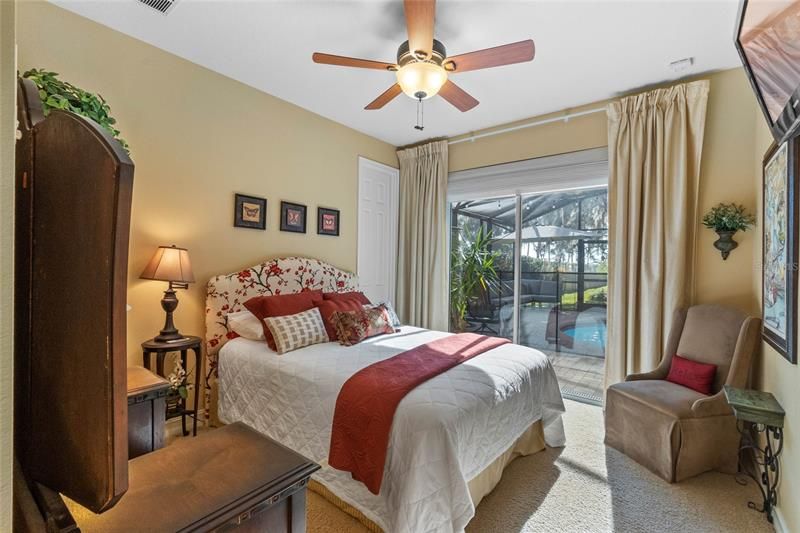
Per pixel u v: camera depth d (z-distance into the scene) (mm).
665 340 2871
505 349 2553
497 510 1884
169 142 2646
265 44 2525
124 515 675
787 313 1672
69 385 564
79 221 546
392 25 2297
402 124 3951
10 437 459
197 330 2818
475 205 4262
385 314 3096
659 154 2895
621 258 3062
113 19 2270
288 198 3455
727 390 2062
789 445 1679
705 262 2812
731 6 2035
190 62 2752
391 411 1672
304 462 871
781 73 1351
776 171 1903
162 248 2438
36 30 2084
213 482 783
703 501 1964
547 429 2545
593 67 2719
